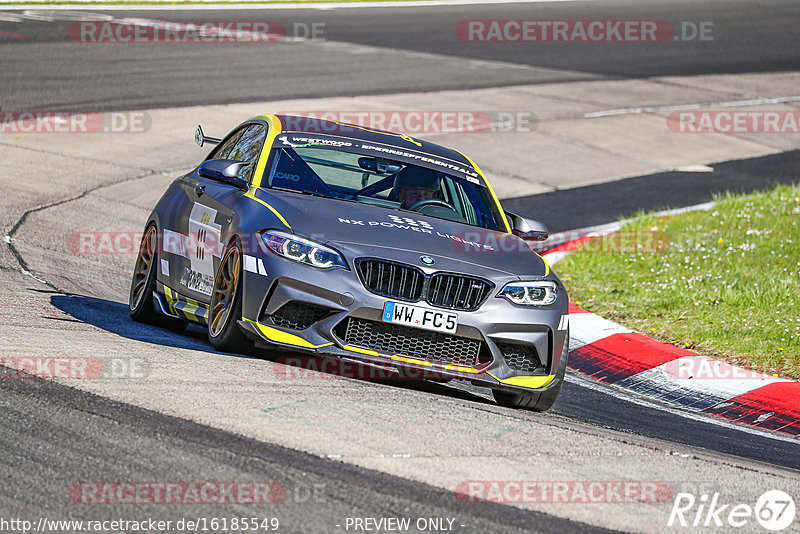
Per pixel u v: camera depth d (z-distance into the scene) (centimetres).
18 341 2197
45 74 7188
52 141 5597
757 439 2420
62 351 2148
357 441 1747
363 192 2550
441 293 2222
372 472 1605
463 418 2019
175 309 2641
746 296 3638
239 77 7738
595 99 8312
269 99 7062
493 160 6262
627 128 7481
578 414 2414
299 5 12294
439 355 2236
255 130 2845
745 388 2798
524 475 1705
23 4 10375
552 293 2348
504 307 2256
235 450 1627
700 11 13738
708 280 3875
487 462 1744
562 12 13075
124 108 6469
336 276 2175
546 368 2325
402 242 2277
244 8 11700
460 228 2494
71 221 4228
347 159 2653
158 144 5784
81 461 1529
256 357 2320
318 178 2555
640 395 2784
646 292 3778
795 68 10406
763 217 4988
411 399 2112
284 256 2194
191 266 2569
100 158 5400
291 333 2183
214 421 1756
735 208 5312
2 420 1664
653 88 8975
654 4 14238
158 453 1584
